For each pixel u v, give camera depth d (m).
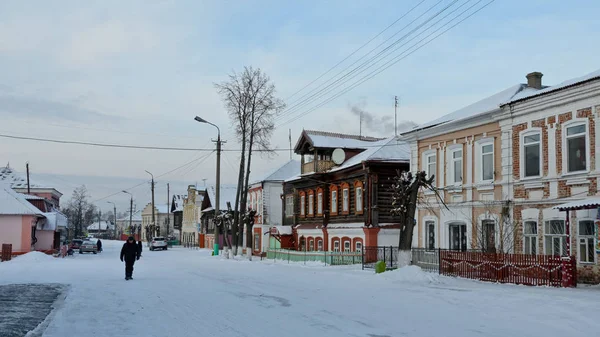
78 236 121.88
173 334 11.03
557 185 22.97
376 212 36.62
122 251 23.97
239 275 26.42
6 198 48.53
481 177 27.58
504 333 11.12
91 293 18.34
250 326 11.90
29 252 44.44
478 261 23.12
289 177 58.72
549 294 17.02
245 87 45.94
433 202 31.05
